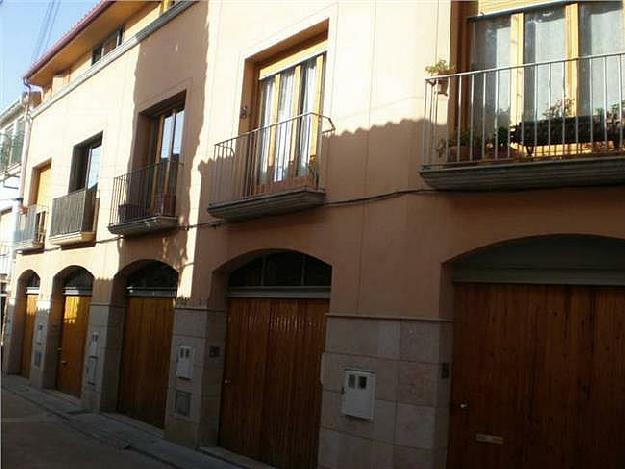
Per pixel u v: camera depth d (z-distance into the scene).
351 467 6.90
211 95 10.51
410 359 6.54
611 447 5.61
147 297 12.06
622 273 5.75
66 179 15.72
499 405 6.25
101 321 12.80
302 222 8.14
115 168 13.31
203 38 11.05
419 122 6.91
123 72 13.70
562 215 5.86
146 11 13.87
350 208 7.50
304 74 9.05
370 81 7.54
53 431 10.86
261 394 8.88
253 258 9.34
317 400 7.98
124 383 12.39
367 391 6.85
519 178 5.84
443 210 6.58
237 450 9.12
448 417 6.48
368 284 7.12
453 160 6.45
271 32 9.36
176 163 11.34
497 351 6.34
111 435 10.41
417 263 6.68
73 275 15.27
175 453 9.19
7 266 19.44
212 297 9.68
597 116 5.78
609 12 6.37
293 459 8.18
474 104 6.88
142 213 11.74
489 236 6.24
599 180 5.57
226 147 9.75
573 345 5.94
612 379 5.69
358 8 7.89
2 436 10.12
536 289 6.23
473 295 6.57
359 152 7.51
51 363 15.30
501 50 6.93
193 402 9.59
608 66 6.27
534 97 6.59
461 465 6.35
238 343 9.50
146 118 12.81
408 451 6.40
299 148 8.72
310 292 8.33
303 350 8.33
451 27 6.98
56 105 17.16
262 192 9.12
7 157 20.56
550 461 5.90
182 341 10.09
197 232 10.21
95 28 15.19
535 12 6.78
